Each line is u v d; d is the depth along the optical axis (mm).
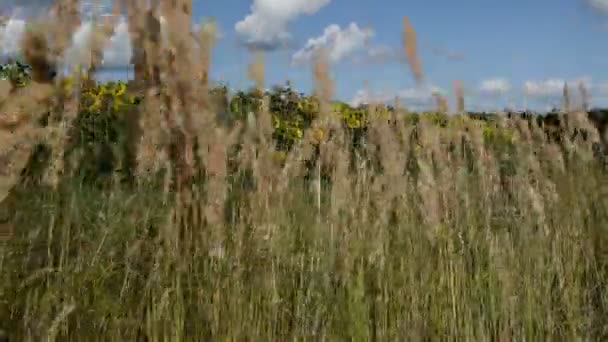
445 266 4445
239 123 4105
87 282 3439
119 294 3486
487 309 4426
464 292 4371
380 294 4156
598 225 5500
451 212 4871
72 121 3939
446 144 5293
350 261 4125
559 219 5227
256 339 3678
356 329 3957
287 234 4078
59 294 3309
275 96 6418
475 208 5078
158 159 3887
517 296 4406
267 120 4160
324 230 4211
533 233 5012
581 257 5145
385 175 4582
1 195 3258
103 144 4742
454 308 4250
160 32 3896
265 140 4137
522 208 5160
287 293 4004
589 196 5758
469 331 4227
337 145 4547
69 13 3852
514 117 6148
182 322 3598
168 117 3881
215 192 3758
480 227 4938
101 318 3336
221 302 3676
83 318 3324
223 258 3723
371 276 4219
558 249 5008
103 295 3418
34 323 3174
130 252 3516
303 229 4277
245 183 4238
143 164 3904
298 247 4176
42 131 3537
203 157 3797
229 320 3652
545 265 4805
